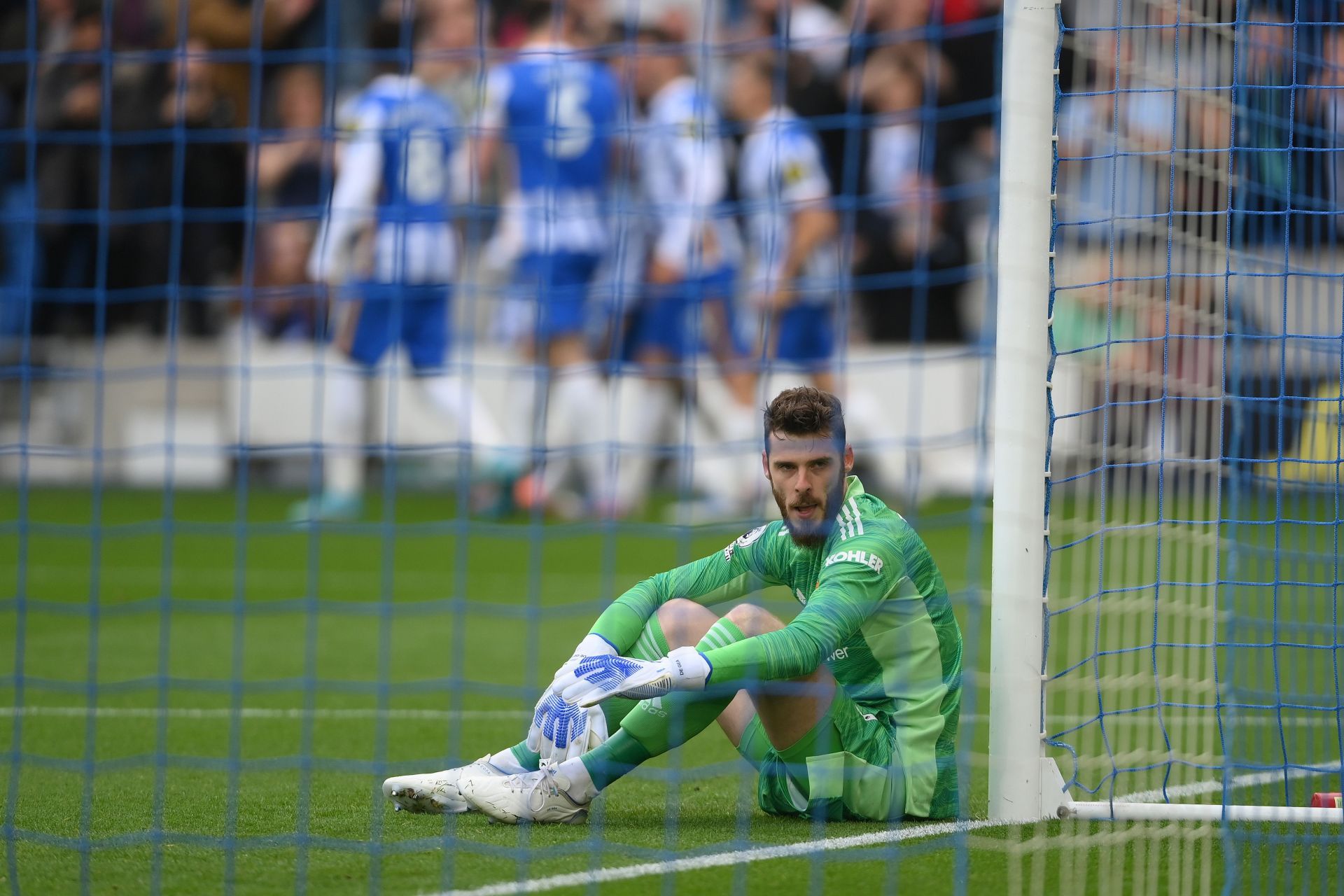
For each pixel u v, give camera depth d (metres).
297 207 43.91
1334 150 13.53
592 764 11.86
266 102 43.53
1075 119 17.27
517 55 17.16
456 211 34.97
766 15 43.97
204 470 47.59
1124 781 13.97
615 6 42.88
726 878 10.46
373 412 46.72
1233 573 14.52
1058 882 10.40
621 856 11.05
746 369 21.23
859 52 19.98
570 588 29.70
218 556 34.25
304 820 12.30
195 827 12.08
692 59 42.06
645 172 38.34
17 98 45.09
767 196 38.81
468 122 37.94
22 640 12.43
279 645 23.86
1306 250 18.41
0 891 10.27
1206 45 15.66
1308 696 15.93
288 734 16.83
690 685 11.30
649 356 39.34
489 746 16.22
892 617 12.19
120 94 44.22
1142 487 18.92
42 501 42.78
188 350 47.16
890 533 11.98
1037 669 12.21
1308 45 17.17
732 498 40.03
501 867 10.79
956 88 44.44
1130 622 20.06
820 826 11.98
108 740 16.44
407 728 17.30
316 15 42.91
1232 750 14.35
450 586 29.94
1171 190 12.87
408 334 36.19
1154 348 18.88
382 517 39.88
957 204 44.81
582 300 37.94
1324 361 20.92
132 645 23.69
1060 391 26.50
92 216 15.84
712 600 13.07
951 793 12.37
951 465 43.81
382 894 10.17
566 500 40.97
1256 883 10.39
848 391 40.62
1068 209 20.48
